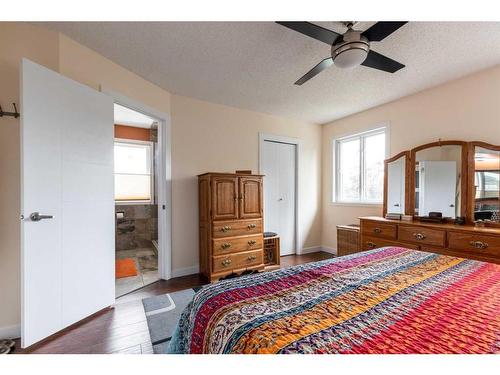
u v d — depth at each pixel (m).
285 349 0.66
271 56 2.21
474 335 0.71
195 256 3.20
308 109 3.61
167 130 2.97
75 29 1.86
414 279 1.17
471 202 2.46
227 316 0.86
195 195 3.21
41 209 1.64
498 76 2.32
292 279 1.21
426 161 2.84
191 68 2.42
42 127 1.66
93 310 2.00
